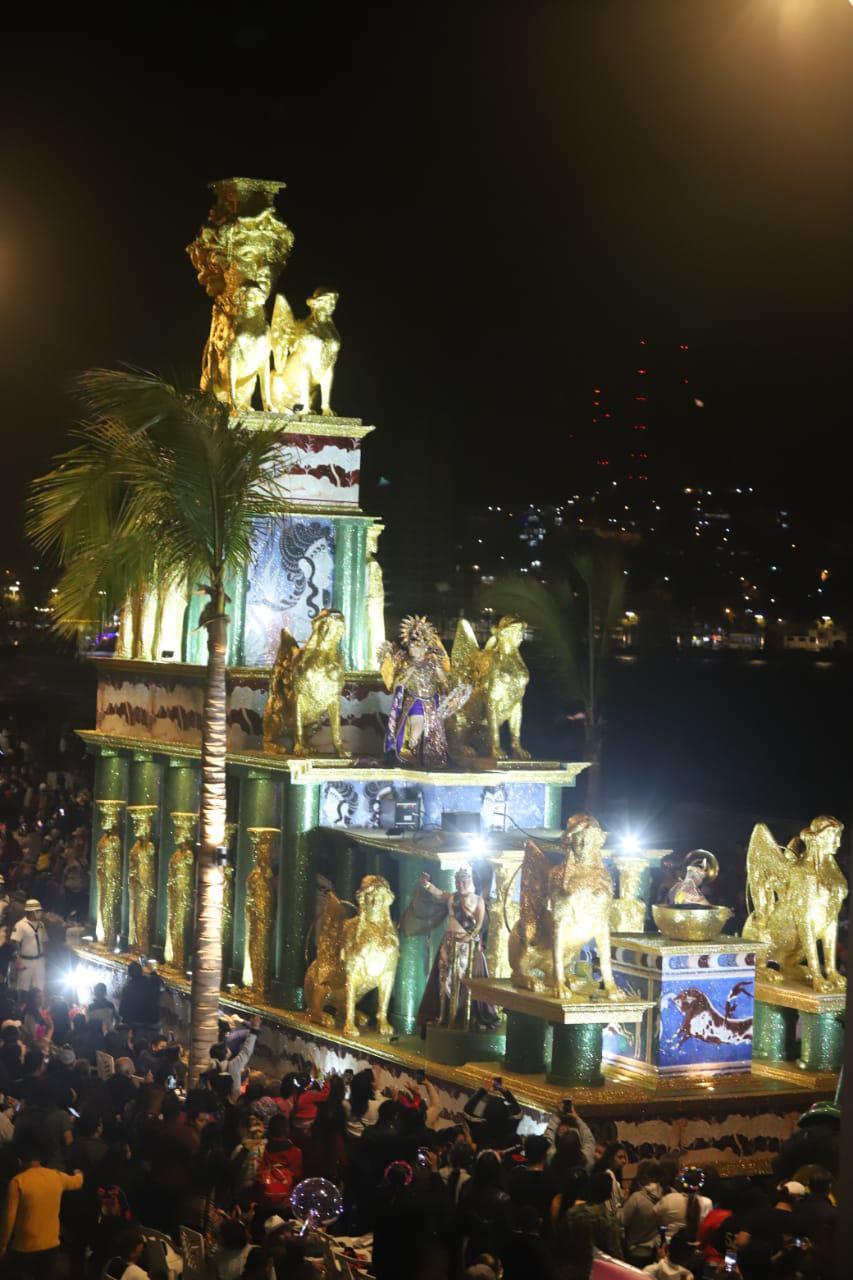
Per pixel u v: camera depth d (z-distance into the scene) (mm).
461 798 24938
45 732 64625
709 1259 13297
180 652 28922
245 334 27984
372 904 23016
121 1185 15289
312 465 28234
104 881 30000
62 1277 14820
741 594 124812
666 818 45906
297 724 24875
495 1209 13211
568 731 92938
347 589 28406
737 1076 19922
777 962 21516
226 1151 15703
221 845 23047
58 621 25141
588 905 19625
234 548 23703
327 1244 13031
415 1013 23172
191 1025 22812
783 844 41312
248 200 28422
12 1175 14219
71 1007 24875
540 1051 20281
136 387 22984
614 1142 15828
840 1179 6594
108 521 24359
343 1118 16766
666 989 19609
